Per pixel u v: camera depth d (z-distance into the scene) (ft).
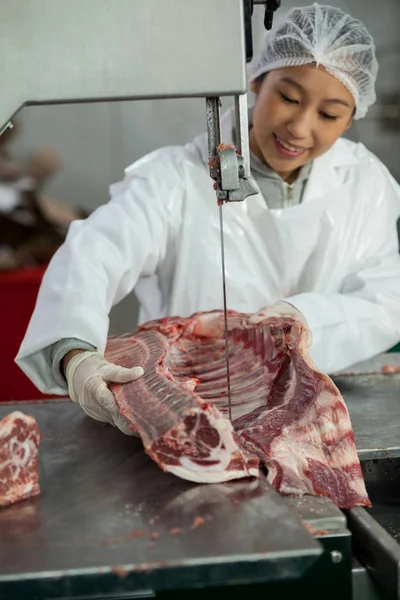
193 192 8.14
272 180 8.24
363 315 7.57
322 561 4.18
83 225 7.60
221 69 4.52
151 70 4.48
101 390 5.41
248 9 5.15
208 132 5.17
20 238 13.53
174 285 8.21
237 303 8.18
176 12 4.44
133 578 3.74
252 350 6.64
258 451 5.06
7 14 4.35
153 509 4.42
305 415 5.34
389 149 13.35
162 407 4.87
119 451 5.60
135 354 6.28
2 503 4.57
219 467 4.72
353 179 8.62
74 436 6.05
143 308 8.98
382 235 8.73
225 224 8.16
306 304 7.41
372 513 5.73
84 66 4.44
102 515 4.38
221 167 4.94
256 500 4.46
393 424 6.28
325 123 7.52
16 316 11.43
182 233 8.09
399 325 7.81
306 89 7.27
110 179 15.98
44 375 6.36
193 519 4.24
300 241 8.18
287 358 6.06
